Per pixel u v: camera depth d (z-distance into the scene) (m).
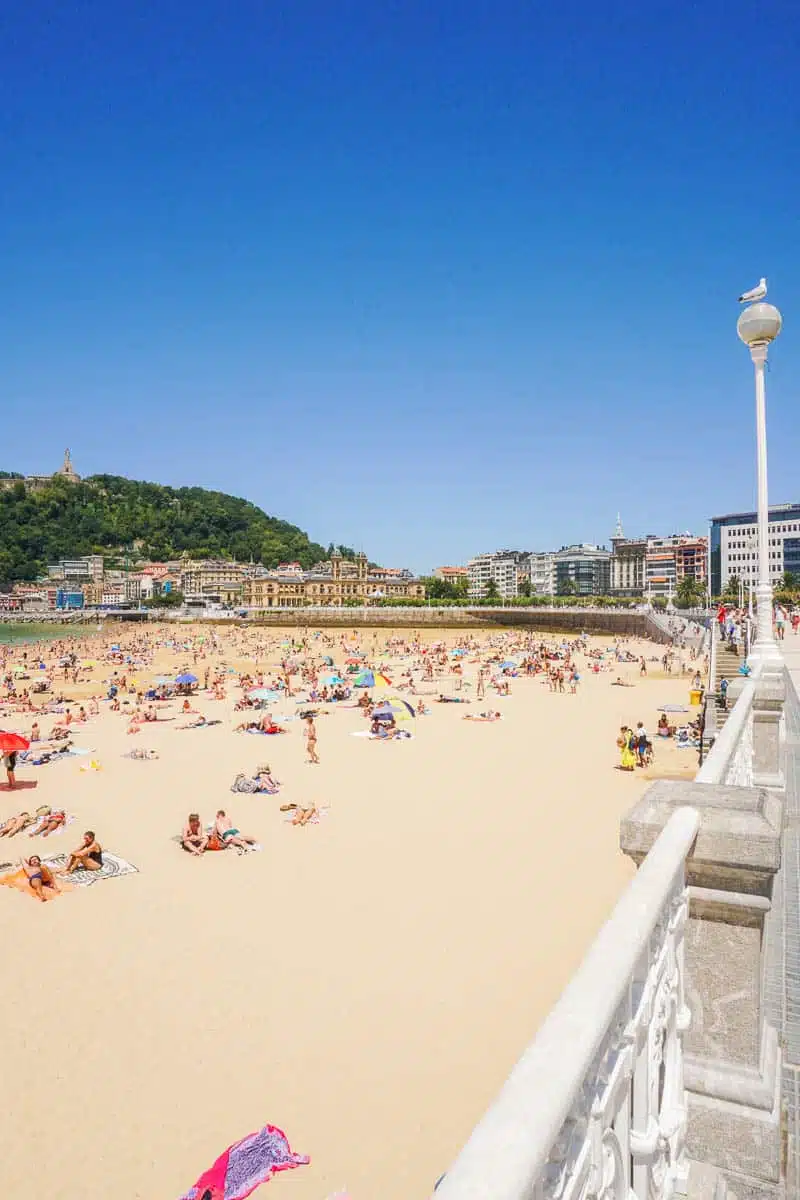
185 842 21.77
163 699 58.00
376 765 33.72
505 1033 12.50
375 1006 13.37
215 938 16.08
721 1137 3.83
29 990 13.95
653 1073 2.93
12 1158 9.94
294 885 19.09
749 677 10.67
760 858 3.58
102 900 18.16
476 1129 1.66
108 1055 12.03
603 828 23.31
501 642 122.62
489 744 38.31
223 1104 10.95
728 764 5.61
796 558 167.12
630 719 45.72
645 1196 2.83
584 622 147.75
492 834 22.98
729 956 3.85
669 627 103.19
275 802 27.44
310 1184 9.45
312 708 52.44
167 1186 9.52
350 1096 11.08
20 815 24.53
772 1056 4.16
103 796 28.62
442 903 17.75
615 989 2.25
